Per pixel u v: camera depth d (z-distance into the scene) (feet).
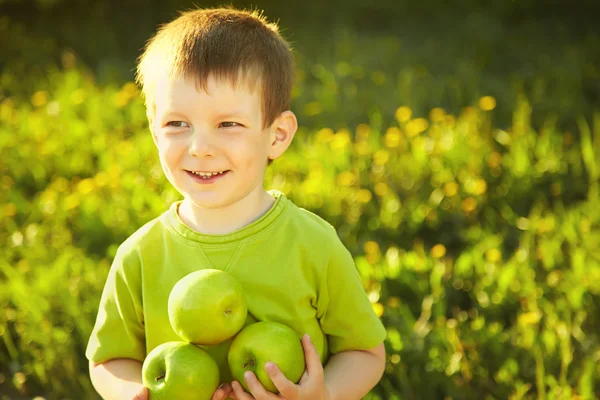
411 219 18.48
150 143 21.59
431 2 40.57
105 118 24.75
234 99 7.66
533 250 17.16
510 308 15.33
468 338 13.87
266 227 8.14
